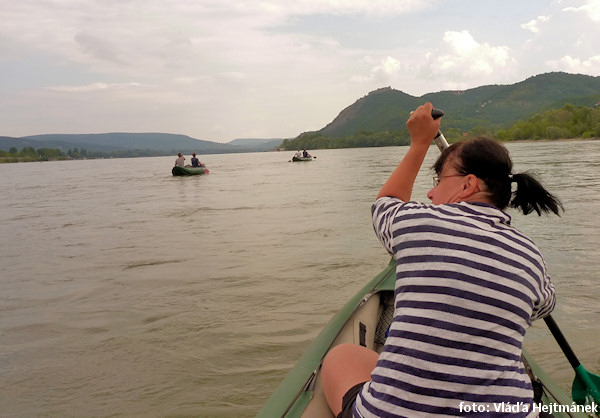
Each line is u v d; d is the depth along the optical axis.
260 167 41.06
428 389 1.13
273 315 4.32
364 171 25.72
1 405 3.07
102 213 11.99
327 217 9.46
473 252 1.16
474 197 1.31
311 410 1.80
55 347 3.88
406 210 1.29
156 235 8.48
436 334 1.14
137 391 3.17
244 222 9.41
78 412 2.96
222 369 3.40
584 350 3.36
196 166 29.78
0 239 8.80
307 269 5.70
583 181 13.80
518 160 26.16
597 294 4.38
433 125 1.43
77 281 5.71
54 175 44.00
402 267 1.24
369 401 1.21
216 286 5.23
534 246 1.24
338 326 2.62
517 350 1.16
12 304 4.96
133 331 4.12
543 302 1.26
